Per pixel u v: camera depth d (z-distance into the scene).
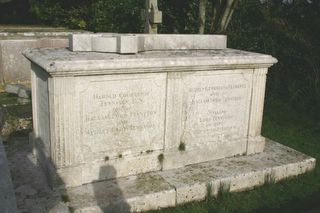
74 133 3.87
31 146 4.85
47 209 3.51
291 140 6.14
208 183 4.14
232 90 4.72
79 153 3.95
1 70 8.59
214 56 4.41
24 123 5.71
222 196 4.20
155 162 4.37
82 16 12.59
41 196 3.73
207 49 5.02
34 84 4.51
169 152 4.42
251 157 4.93
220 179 4.24
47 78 3.84
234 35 9.50
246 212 3.95
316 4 9.28
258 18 10.01
